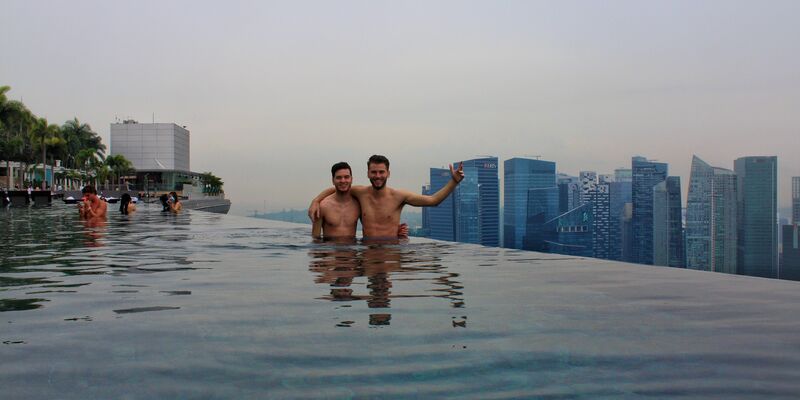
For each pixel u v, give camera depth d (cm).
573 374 198
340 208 904
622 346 237
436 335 255
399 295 371
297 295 370
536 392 179
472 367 206
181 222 1620
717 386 186
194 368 205
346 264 562
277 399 173
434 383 188
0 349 234
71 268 536
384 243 824
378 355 222
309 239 923
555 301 349
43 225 1411
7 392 179
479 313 308
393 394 177
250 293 380
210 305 334
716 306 333
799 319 296
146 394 177
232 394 177
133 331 266
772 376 197
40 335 259
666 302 347
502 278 457
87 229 1241
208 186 15638
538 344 240
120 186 11181
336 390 181
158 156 12619
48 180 8981
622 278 459
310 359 216
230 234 1075
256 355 222
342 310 317
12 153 6744
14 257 646
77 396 175
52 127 6862
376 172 872
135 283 432
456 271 505
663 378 195
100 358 219
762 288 406
